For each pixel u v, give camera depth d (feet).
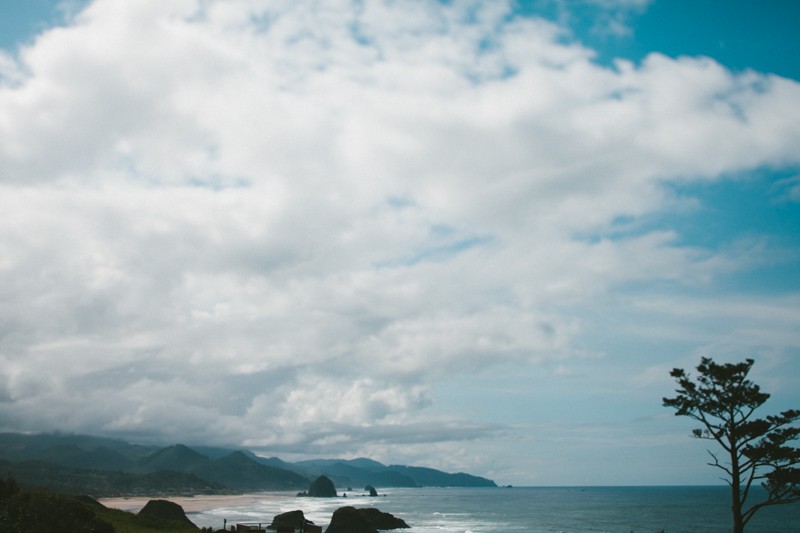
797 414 115.65
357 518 302.66
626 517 561.43
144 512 298.97
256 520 424.05
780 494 117.50
